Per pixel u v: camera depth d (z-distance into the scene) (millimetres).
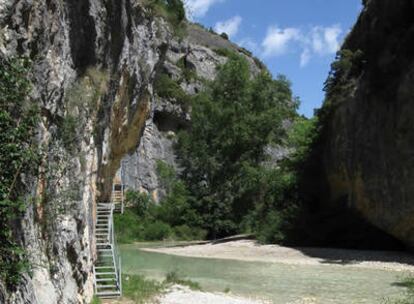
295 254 36562
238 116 55844
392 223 34781
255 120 55125
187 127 75875
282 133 56594
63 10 12117
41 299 8734
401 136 32812
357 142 38000
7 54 8055
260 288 21922
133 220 56719
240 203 55188
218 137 56250
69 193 11328
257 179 52469
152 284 19781
